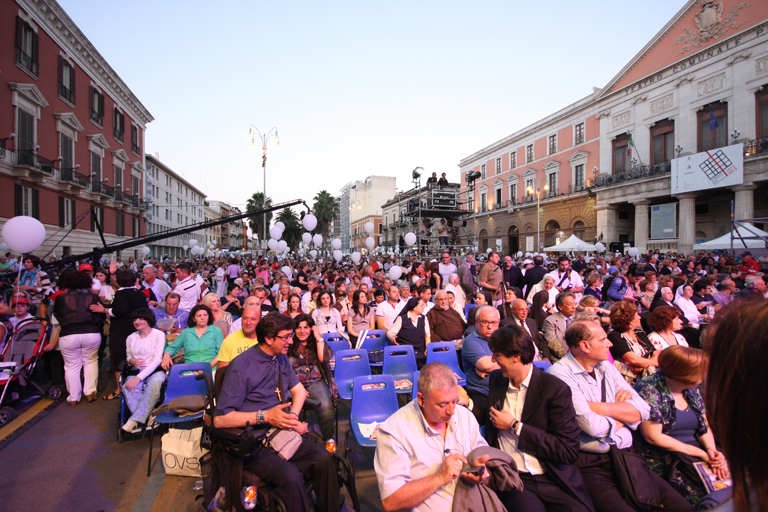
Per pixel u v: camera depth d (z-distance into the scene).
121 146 31.31
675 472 2.92
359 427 4.05
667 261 14.05
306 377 4.48
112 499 3.58
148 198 44.16
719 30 24.89
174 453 3.93
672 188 25.88
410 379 5.37
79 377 5.85
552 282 7.30
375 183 85.81
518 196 44.59
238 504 2.70
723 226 26.53
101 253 8.95
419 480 2.28
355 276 12.59
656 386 3.07
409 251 22.58
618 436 2.99
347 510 3.19
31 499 3.56
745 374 0.67
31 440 4.70
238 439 2.75
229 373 3.14
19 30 19.31
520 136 44.12
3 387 5.32
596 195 33.09
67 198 23.53
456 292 8.40
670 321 4.38
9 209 18.59
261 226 60.78
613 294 8.66
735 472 0.71
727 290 7.71
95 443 4.64
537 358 5.25
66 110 23.41
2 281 8.30
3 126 18.31
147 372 4.89
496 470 2.45
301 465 3.06
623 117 31.77
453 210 20.00
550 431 2.73
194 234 68.00
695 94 26.28
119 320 5.99
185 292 8.40
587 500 2.68
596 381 3.18
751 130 23.19
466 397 3.72
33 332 6.01
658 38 28.55
